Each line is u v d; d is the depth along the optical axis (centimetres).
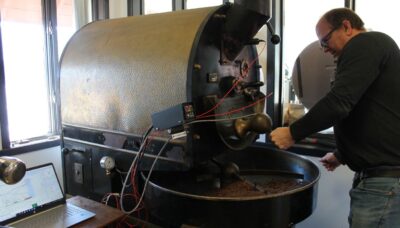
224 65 139
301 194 123
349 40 127
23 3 234
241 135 130
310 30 218
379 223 125
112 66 154
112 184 160
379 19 196
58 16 253
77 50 175
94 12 276
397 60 125
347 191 203
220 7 130
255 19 126
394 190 122
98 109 160
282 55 229
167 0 274
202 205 115
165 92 133
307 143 216
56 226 129
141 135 143
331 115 117
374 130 125
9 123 230
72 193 181
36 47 244
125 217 150
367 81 118
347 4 202
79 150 173
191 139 124
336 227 210
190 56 124
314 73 204
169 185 144
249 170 164
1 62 210
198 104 127
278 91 231
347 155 137
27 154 229
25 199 139
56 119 255
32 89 244
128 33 157
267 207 115
